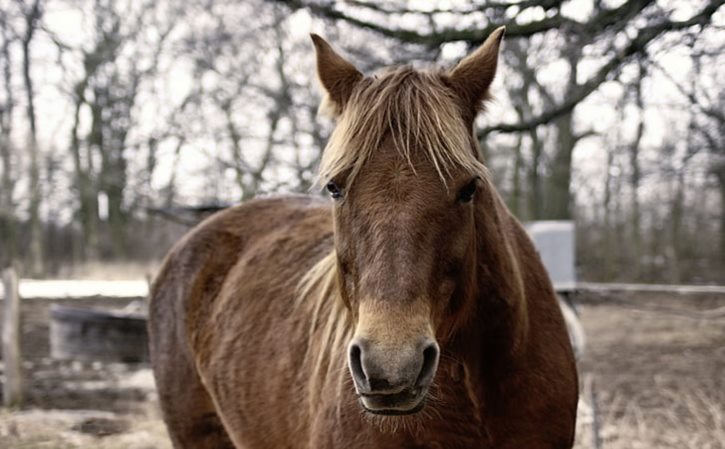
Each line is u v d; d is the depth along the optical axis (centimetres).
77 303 1446
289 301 312
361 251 202
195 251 384
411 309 192
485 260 239
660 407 646
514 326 241
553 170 1681
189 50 980
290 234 346
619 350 998
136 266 2348
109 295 1602
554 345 261
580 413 556
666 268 2069
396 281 194
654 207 2377
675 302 1492
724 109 539
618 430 562
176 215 850
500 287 239
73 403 695
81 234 2850
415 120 206
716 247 2270
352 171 207
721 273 1969
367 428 237
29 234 2953
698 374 812
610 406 649
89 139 2302
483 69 235
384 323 190
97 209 2580
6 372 691
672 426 572
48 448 550
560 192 1648
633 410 631
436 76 233
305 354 284
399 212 199
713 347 1005
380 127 207
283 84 968
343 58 246
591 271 2069
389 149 206
